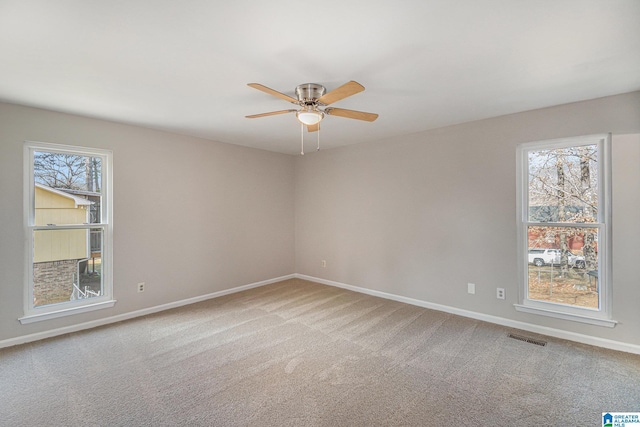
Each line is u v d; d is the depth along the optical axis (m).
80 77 2.21
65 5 1.40
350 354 2.62
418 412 1.88
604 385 2.14
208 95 2.58
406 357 2.56
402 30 1.63
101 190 3.34
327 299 4.16
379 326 3.22
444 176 3.60
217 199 4.32
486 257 3.32
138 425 1.77
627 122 2.56
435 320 3.37
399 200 4.03
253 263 4.79
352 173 4.55
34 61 1.96
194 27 1.60
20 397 2.02
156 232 3.70
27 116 2.83
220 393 2.07
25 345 2.78
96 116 3.15
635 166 2.54
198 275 4.11
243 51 1.85
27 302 2.88
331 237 4.88
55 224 3.04
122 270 3.43
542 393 2.06
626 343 2.60
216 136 4.05
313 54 1.89
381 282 4.25
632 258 2.57
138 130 3.54
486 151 3.29
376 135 4.02
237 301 4.10
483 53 1.89
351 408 1.92
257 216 4.85
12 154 2.77
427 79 2.27
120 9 1.43
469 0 1.39
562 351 2.64
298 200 5.39
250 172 4.74
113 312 3.37
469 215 3.43
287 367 2.41
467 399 2.01
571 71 2.15
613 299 2.64
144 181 3.59
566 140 2.85
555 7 1.44
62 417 1.84
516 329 3.12
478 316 3.39
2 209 2.73
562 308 2.92
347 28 1.61
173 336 2.98
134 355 2.59
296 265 5.46
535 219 3.07
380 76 2.21
